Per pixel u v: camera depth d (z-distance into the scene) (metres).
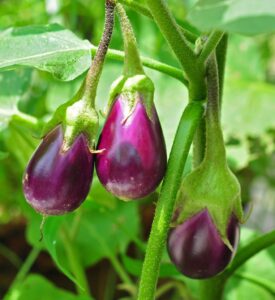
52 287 0.74
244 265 0.71
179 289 0.82
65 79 0.43
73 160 0.38
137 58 0.39
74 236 0.78
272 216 1.11
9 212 1.05
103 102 0.78
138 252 0.90
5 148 0.92
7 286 0.95
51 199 0.38
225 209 0.42
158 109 0.80
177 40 0.41
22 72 0.65
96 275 0.92
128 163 0.37
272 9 0.29
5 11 1.04
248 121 0.86
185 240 0.43
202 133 0.47
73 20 0.92
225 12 0.30
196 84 0.42
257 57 0.91
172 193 0.39
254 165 1.00
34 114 0.93
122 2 0.45
